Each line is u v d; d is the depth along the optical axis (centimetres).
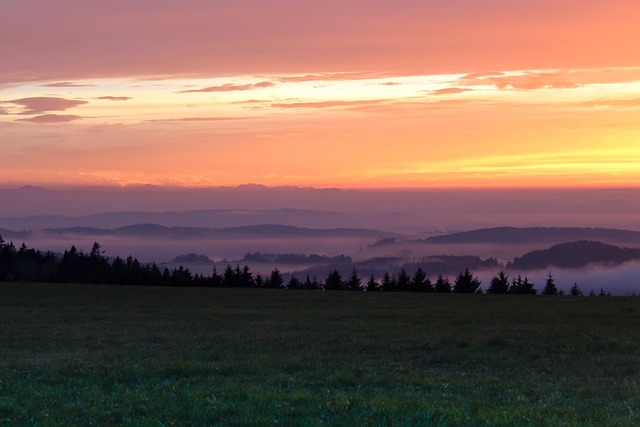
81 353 2516
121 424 1323
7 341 2919
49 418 1368
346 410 1436
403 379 1936
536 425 1294
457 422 1322
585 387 1820
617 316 3881
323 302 5334
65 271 11906
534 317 3869
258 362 2241
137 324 3681
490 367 2212
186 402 1519
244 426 1309
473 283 10100
